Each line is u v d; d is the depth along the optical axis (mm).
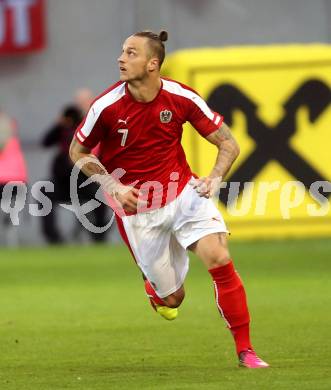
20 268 51438
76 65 73375
